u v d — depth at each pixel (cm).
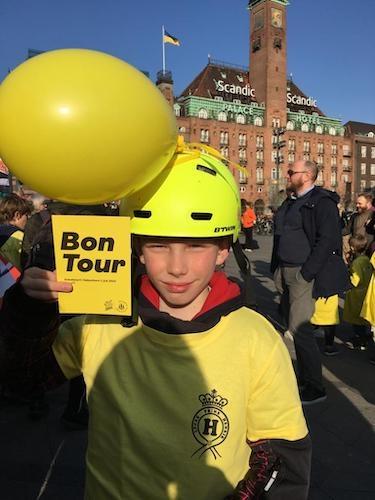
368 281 505
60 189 87
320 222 359
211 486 115
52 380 126
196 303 130
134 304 126
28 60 85
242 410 119
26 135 80
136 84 84
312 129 7562
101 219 104
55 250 105
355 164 8081
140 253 127
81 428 332
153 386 118
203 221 115
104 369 123
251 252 1577
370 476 276
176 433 115
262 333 126
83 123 78
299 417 122
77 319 133
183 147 117
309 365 373
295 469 117
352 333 584
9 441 316
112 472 119
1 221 411
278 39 6956
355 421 344
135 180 90
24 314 108
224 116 6594
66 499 256
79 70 80
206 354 119
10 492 261
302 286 369
